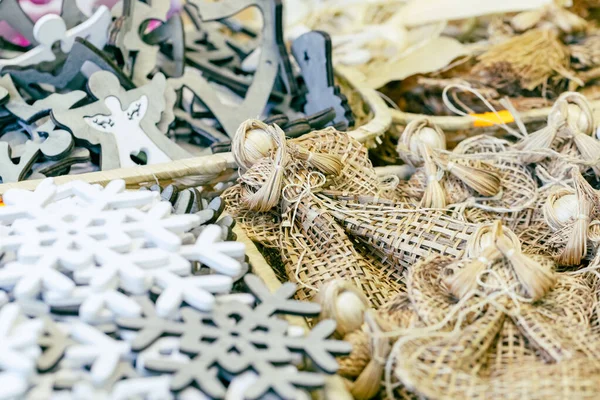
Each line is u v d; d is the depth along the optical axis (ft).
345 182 1.45
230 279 1.15
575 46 2.06
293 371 1.05
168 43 1.95
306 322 1.20
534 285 1.18
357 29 2.25
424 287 1.20
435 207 1.43
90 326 1.08
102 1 1.83
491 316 1.16
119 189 1.28
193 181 1.50
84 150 1.59
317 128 1.65
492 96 1.90
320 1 2.42
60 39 1.72
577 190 1.34
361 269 1.30
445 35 2.15
